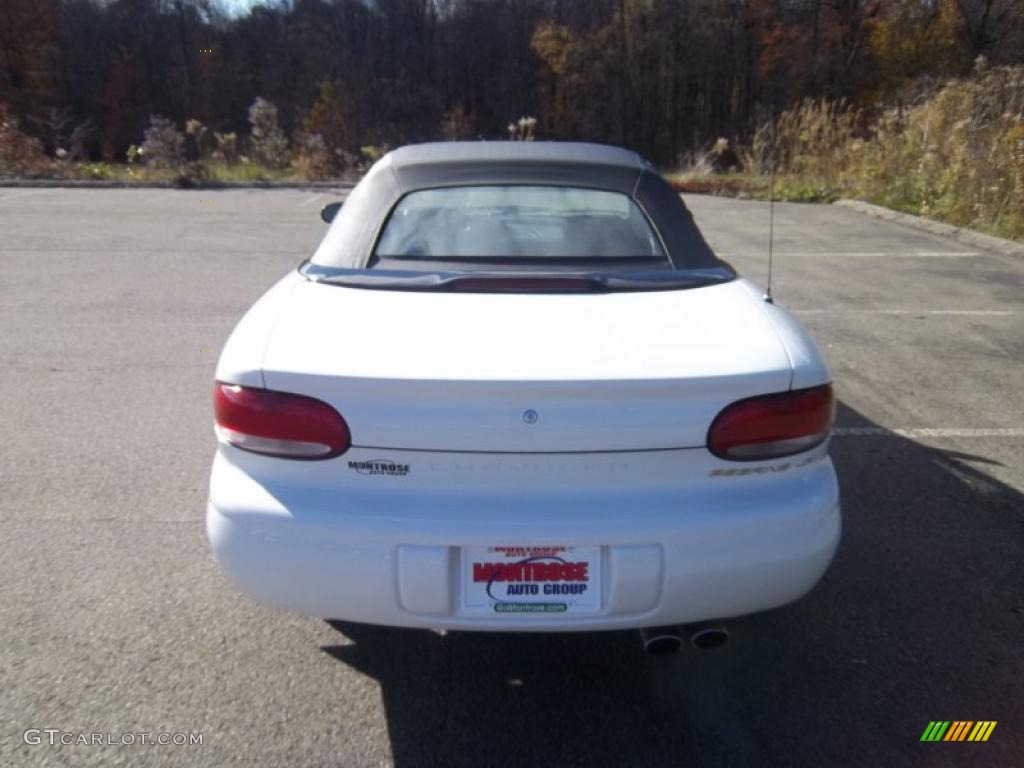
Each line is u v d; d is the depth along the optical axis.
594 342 2.23
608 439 2.07
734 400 2.12
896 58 38.94
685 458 2.11
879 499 3.64
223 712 2.36
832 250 9.80
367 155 20.95
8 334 5.95
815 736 2.30
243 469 2.20
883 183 14.23
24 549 3.16
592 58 46.69
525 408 2.05
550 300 2.47
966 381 5.17
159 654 2.59
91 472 3.82
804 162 16.73
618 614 2.11
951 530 3.39
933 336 6.14
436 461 2.08
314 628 2.74
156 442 4.15
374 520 2.07
